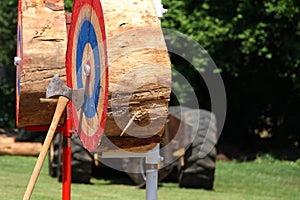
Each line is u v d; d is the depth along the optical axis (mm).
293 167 27406
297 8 27844
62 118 10883
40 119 11398
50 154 22844
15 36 33438
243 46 27875
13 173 22906
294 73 30297
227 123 31938
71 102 10484
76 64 10258
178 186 21062
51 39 11133
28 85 11070
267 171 25953
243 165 27516
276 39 28891
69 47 10594
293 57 29062
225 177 23875
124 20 9094
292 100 31672
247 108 31875
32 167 24891
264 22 28312
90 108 9617
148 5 9281
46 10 11297
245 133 32156
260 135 33156
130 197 18109
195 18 27953
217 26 27672
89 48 9648
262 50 28047
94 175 22625
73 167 20547
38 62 11047
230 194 19859
